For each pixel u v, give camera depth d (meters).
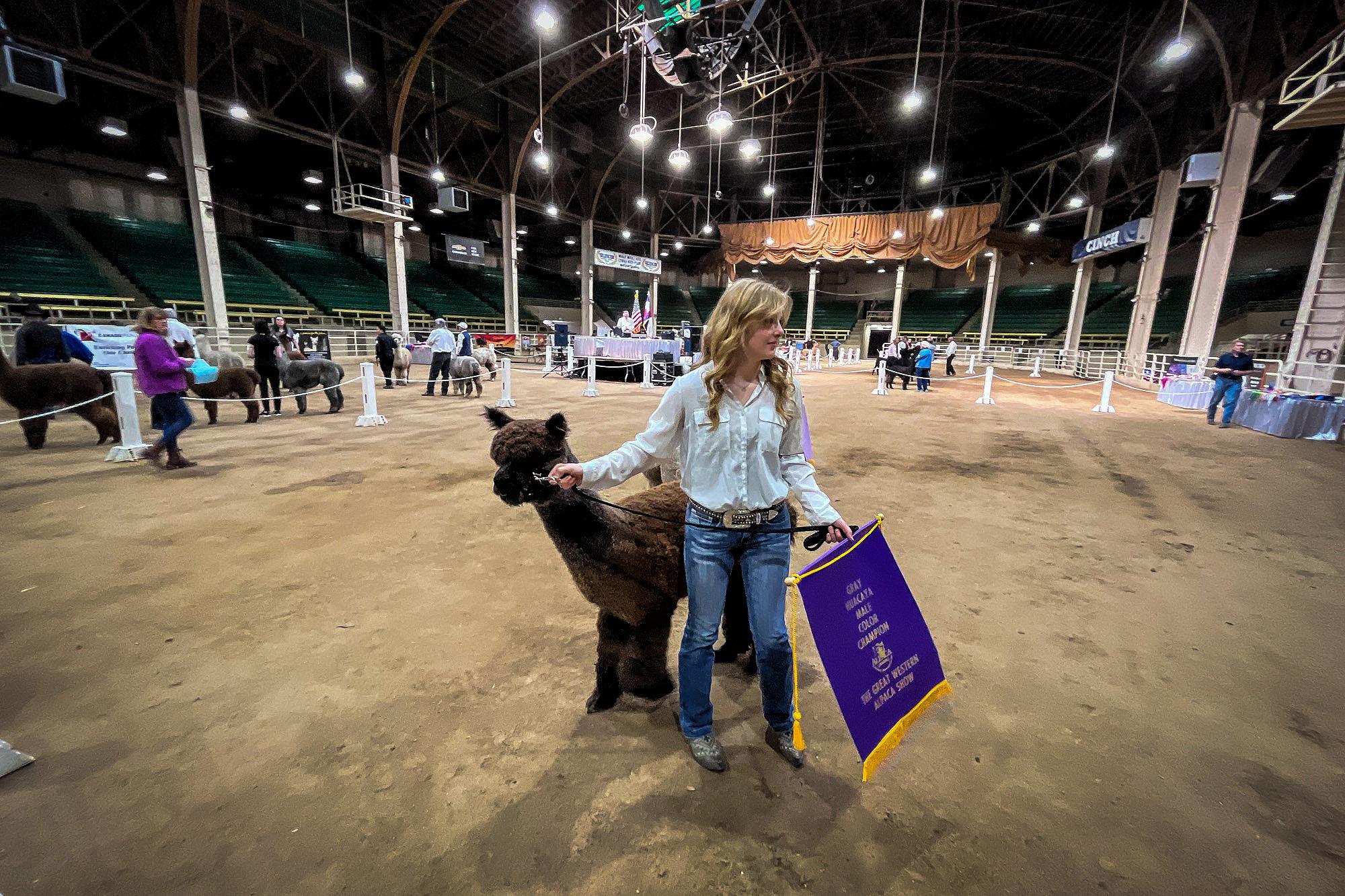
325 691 2.36
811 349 25.89
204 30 14.56
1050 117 21.47
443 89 19.31
